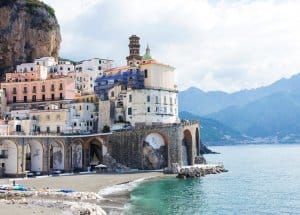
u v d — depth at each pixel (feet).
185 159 501.15
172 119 540.93
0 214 221.25
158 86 538.06
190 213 248.93
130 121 513.04
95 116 537.65
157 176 428.97
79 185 355.36
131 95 514.68
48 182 370.12
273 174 502.79
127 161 470.39
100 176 419.54
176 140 476.54
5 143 418.10
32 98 574.15
